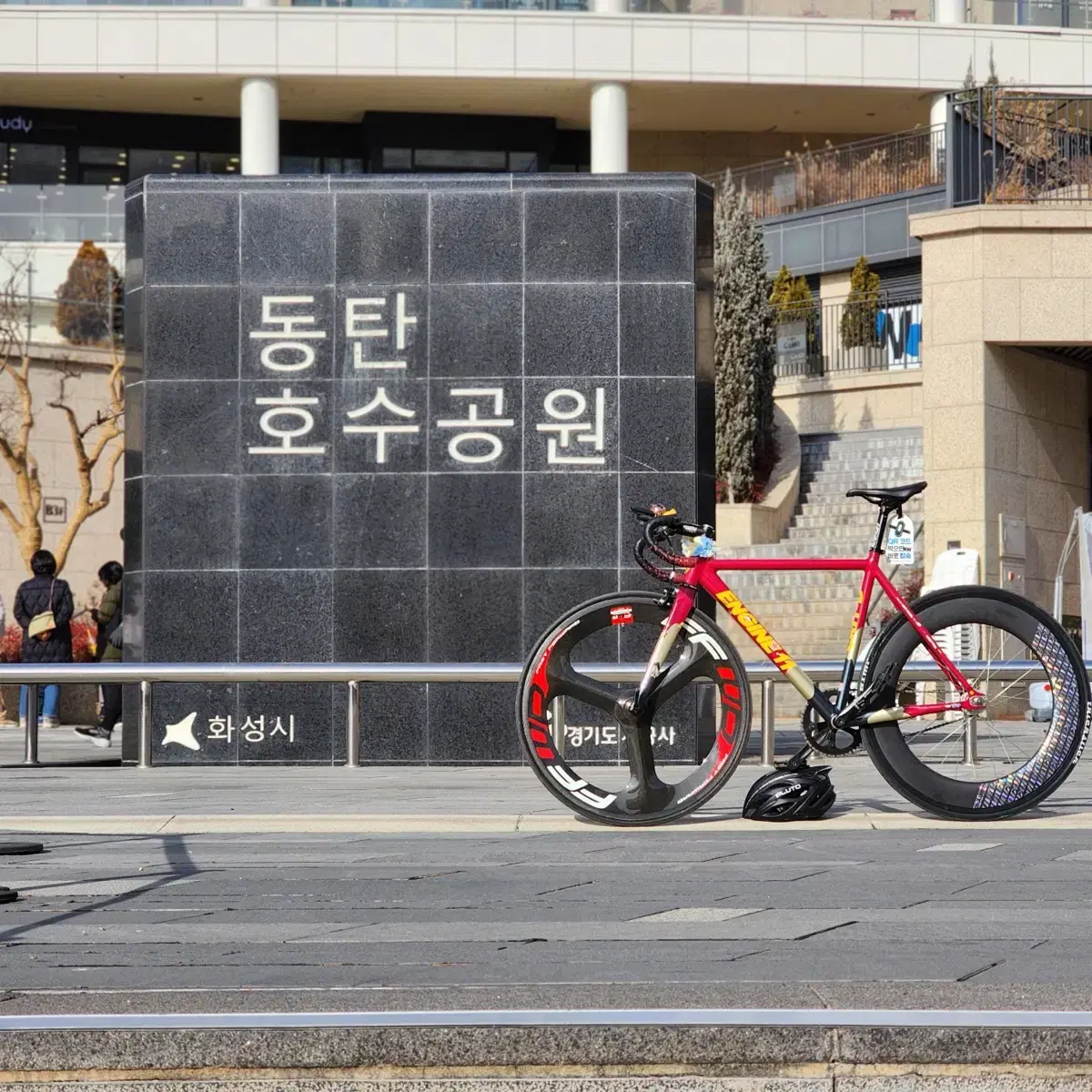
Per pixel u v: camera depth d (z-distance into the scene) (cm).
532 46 3275
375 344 1032
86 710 1766
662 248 1030
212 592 1028
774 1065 279
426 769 995
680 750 979
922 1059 277
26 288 2805
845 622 2167
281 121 3697
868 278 2958
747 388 2616
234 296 1037
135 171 3650
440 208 1036
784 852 546
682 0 3325
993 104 1902
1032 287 1866
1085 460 2066
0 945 375
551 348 1030
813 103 3553
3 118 3578
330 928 394
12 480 2791
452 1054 280
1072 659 630
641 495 1025
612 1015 287
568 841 584
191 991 311
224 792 810
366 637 1024
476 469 1026
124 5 3253
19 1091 281
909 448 2709
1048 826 620
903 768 628
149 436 1035
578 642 630
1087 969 331
